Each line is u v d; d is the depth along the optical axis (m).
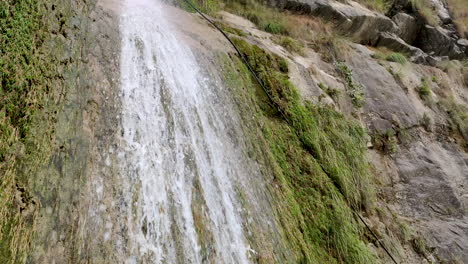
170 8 5.46
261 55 5.73
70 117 2.69
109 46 3.49
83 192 2.46
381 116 6.88
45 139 2.41
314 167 4.77
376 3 10.76
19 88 2.36
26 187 2.13
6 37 2.39
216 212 3.26
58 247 2.13
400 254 4.88
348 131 5.87
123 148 2.92
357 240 4.46
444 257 5.24
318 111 5.66
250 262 3.20
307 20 8.32
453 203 6.12
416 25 11.19
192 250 2.84
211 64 4.65
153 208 2.80
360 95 6.93
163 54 4.05
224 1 7.84
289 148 4.79
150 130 3.26
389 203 5.61
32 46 2.61
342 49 7.80
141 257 2.51
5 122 2.18
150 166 3.01
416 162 6.50
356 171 5.38
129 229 2.56
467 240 5.57
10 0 2.55
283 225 3.83
